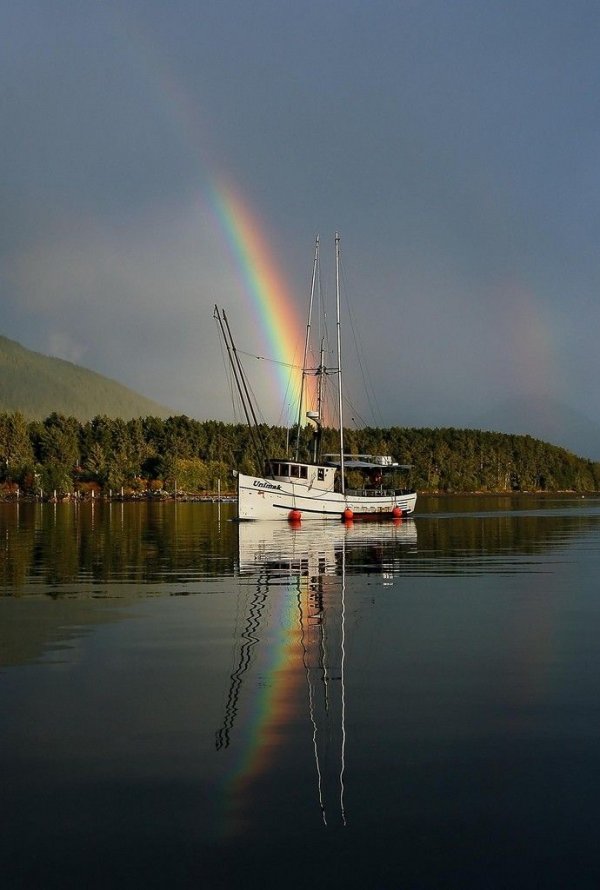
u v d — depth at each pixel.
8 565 42.72
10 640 21.98
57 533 73.94
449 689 16.98
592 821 10.91
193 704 15.88
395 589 32.72
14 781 12.16
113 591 31.97
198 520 103.88
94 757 13.07
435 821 10.93
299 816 11.06
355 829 10.73
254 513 97.88
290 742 13.73
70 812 11.20
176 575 37.88
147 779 12.23
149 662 19.42
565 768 12.58
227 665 19.14
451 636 22.58
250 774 12.39
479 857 10.07
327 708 15.62
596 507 161.50
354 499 102.44
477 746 13.52
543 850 10.21
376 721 14.82
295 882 9.58
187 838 10.52
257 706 15.77
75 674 18.23
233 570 40.00
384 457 109.25
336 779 12.20
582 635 22.77
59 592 31.62
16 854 10.16
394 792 11.77
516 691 16.83
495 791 11.77
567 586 33.62
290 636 22.56
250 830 10.72
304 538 65.94
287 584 34.34
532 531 76.19
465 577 36.94
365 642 21.77
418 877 9.68
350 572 39.34
